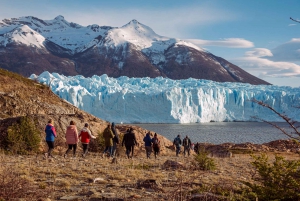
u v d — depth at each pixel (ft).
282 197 20.63
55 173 30.63
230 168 43.86
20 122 51.80
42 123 55.06
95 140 59.11
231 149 107.34
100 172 32.83
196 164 40.32
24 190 21.15
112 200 20.76
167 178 29.76
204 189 23.72
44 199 20.35
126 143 54.19
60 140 54.90
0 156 40.50
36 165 35.24
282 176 21.30
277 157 21.88
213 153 85.46
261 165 22.06
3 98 74.38
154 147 59.52
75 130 46.03
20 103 76.28
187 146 74.84
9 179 21.84
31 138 49.65
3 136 49.19
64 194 22.63
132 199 21.07
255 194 21.02
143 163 43.24
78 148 56.70
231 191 22.53
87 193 22.58
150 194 22.90
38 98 83.71
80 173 31.58
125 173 32.30
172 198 20.66
